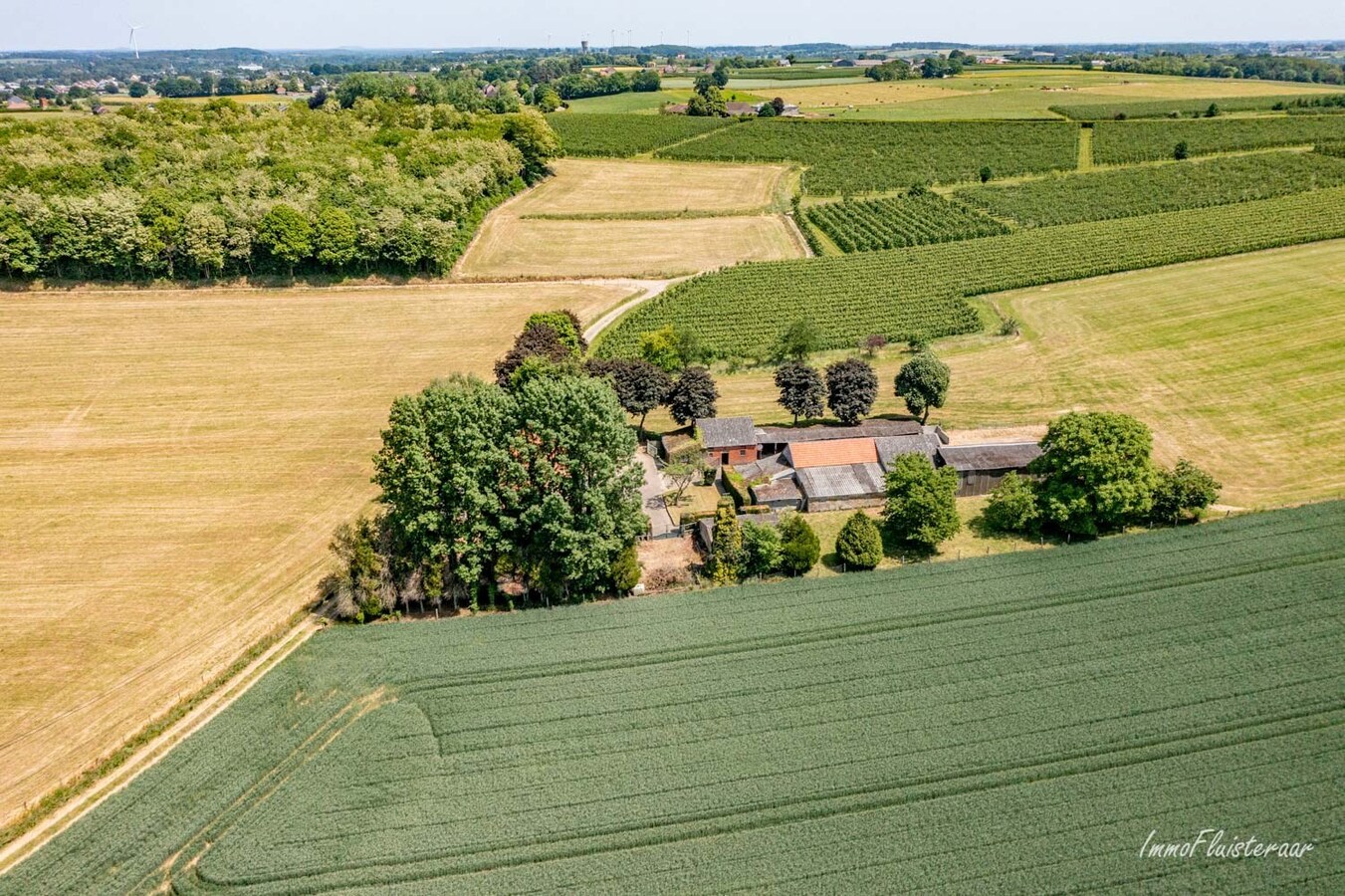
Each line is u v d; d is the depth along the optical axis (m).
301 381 96.81
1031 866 40.16
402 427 60.00
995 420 85.94
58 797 46.38
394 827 43.31
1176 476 66.75
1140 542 64.69
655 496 75.56
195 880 41.31
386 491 61.03
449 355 103.56
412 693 52.28
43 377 96.50
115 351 103.19
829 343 105.44
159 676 54.94
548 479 59.78
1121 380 93.25
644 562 65.44
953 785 44.47
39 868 42.03
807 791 44.38
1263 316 105.88
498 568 59.28
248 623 59.62
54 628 59.25
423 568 59.75
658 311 113.88
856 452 76.56
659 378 83.94
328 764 47.09
